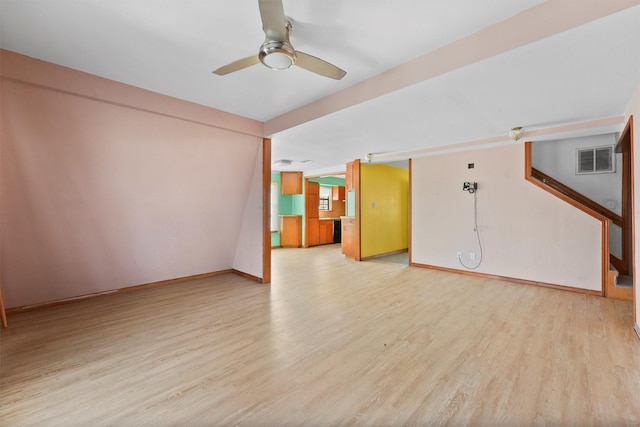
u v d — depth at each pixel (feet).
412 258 18.65
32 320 9.70
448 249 16.96
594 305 11.06
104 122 9.05
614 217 13.58
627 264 13.25
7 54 7.14
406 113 10.12
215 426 5.00
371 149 16.57
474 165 15.88
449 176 16.84
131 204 11.25
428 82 7.65
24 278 10.21
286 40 5.84
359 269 17.66
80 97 8.33
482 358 7.19
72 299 11.61
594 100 9.16
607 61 6.72
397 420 5.13
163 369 6.75
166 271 13.98
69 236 10.43
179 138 10.85
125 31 6.34
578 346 7.76
